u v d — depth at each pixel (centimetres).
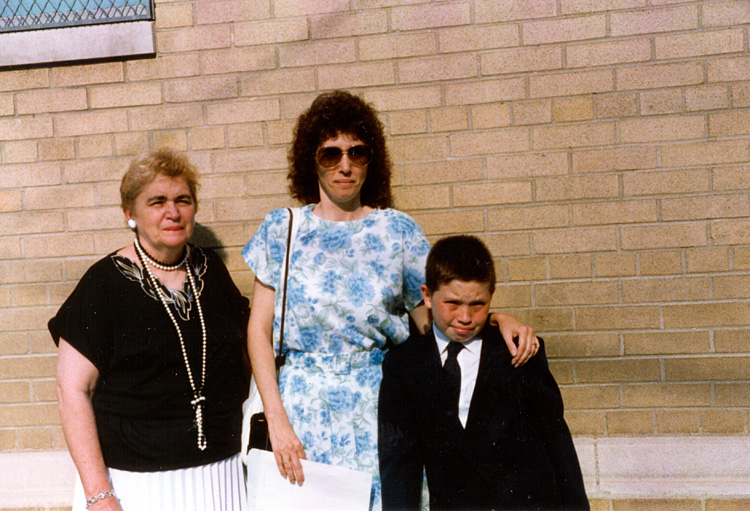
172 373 232
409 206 317
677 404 309
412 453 235
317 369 238
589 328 311
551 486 223
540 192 311
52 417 331
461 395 231
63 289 330
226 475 244
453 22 309
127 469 228
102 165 326
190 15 319
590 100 306
